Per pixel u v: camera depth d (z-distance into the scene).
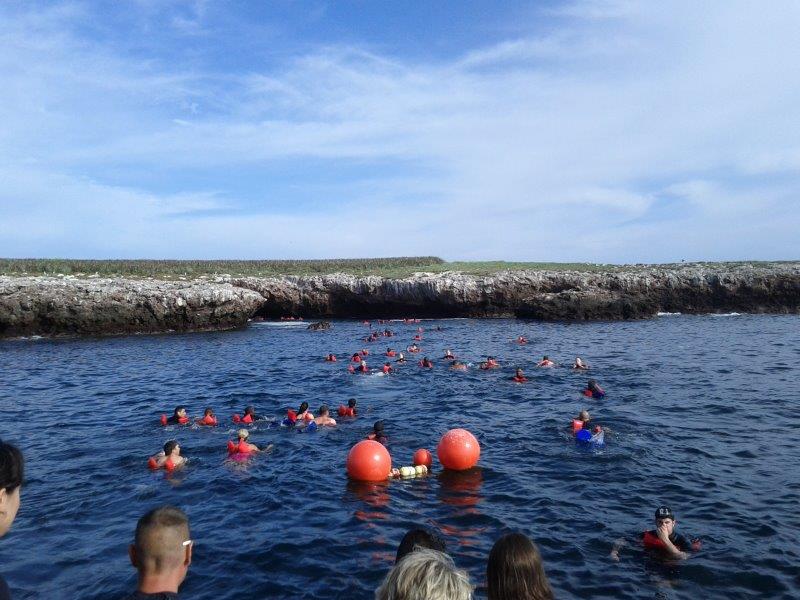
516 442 15.55
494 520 10.58
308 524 10.49
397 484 12.53
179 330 49.38
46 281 48.22
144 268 73.31
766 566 8.75
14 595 8.19
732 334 39.78
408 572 3.31
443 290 59.28
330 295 62.81
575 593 8.10
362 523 10.51
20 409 20.39
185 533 3.73
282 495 11.93
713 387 22.25
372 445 12.96
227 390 23.78
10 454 3.33
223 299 50.50
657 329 44.19
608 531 10.03
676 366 27.23
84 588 8.37
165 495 11.98
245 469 13.59
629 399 20.44
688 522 10.33
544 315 54.81
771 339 36.59
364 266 83.00
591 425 16.81
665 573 8.62
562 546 9.51
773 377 24.08
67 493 12.08
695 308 57.94
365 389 23.67
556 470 13.24
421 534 4.98
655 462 13.63
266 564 9.01
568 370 26.81
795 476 12.54
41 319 45.31
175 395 22.84
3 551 9.50
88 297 46.25
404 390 23.34
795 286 55.28
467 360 30.73
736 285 56.47
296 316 64.06
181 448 15.41
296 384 24.95
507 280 59.53
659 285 58.47
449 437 13.44
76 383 25.66
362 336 44.72
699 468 13.16
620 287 58.84
